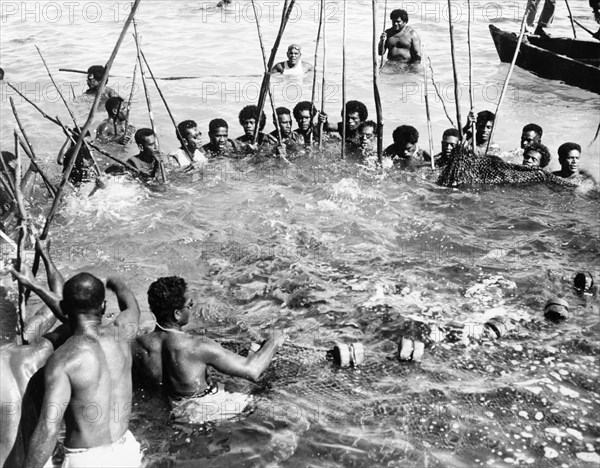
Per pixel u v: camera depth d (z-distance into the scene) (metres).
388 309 6.14
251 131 9.94
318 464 4.52
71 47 14.81
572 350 5.61
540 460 4.54
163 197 8.52
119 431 4.42
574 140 10.26
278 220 7.89
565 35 14.58
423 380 5.29
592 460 4.53
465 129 9.04
